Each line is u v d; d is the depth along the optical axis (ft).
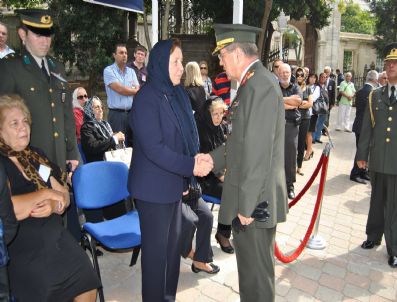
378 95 12.01
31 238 7.49
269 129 7.09
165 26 30.94
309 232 12.41
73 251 7.74
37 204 7.54
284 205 8.07
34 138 9.29
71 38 32.89
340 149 29.22
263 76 7.32
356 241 13.46
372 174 12.34
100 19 30.81
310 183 12.94
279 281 10.73
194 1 40.91
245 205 7.17
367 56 90.43
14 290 7.30
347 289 10.44
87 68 32.12
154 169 7.80
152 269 8.22
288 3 37.68
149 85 7.68
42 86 9.36
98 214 12.14
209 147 11.98
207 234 10.60
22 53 9.27
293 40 74.74
